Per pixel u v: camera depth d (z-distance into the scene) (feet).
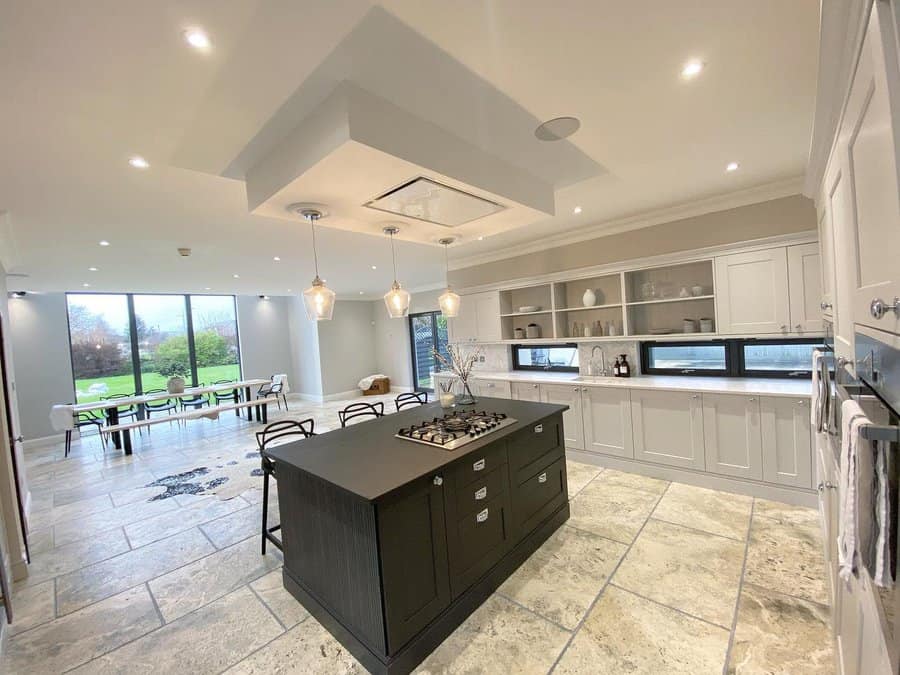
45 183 7.87
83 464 17.57
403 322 32.27
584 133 7.10
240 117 5.96
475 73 5.28
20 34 4.08
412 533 6.11
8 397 10.09
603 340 14.06
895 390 2.49
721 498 10.49
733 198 11.07
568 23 4.44
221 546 9.69
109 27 4.09
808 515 9.37
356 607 6.10
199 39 4.36
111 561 9.25
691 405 11.27
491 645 6.22
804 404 9.66
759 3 4.29
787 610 6.51
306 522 7.11
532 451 8.96
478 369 18.79
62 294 23.36
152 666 6.14
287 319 34.17
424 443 7.89
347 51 4.71
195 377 28.94
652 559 8.10
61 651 6.52
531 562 8.29
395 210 7.97
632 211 12.38
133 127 6.08
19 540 8.73
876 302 2.85
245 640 6.58
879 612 2.69
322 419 24.62
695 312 12.92
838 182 4.85
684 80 5.67
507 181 7.94
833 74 3.79
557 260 15.28
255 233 12.49
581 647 6.06
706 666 5.60
